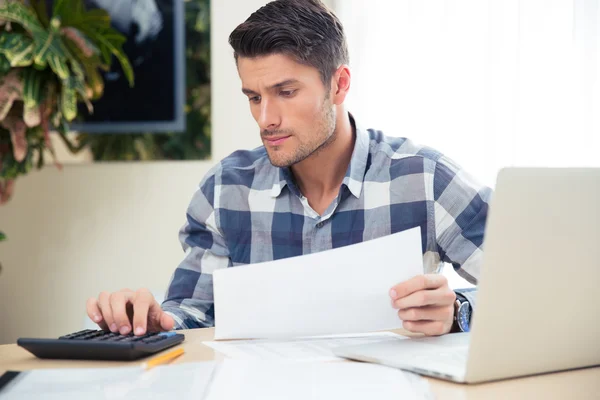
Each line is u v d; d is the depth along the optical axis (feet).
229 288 3.14
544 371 2.47
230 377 2.35
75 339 2.80
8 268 9.37
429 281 3.00
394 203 4.40
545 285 2.35
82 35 8.41
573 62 5.50
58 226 9.38
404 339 3.00
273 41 3.65
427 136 7.30
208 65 9.27
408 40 7.60
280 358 2.71
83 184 9.36
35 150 9.30
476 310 2.23
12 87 7.85
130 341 2.80
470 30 6.73
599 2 5.31
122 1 9.22
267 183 4.60
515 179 2.22
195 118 9.30
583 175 2.35
